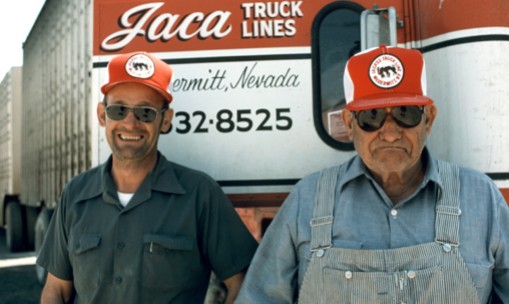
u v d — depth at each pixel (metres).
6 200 10.08
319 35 2.72
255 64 2.71
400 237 1.85
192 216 2.24
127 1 2.78
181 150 2.73
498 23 2.50
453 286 1.75
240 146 2.71
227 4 2.73
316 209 1.95
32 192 7.54
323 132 2.69
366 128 1.88
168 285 2.16
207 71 2.73
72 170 4.89
